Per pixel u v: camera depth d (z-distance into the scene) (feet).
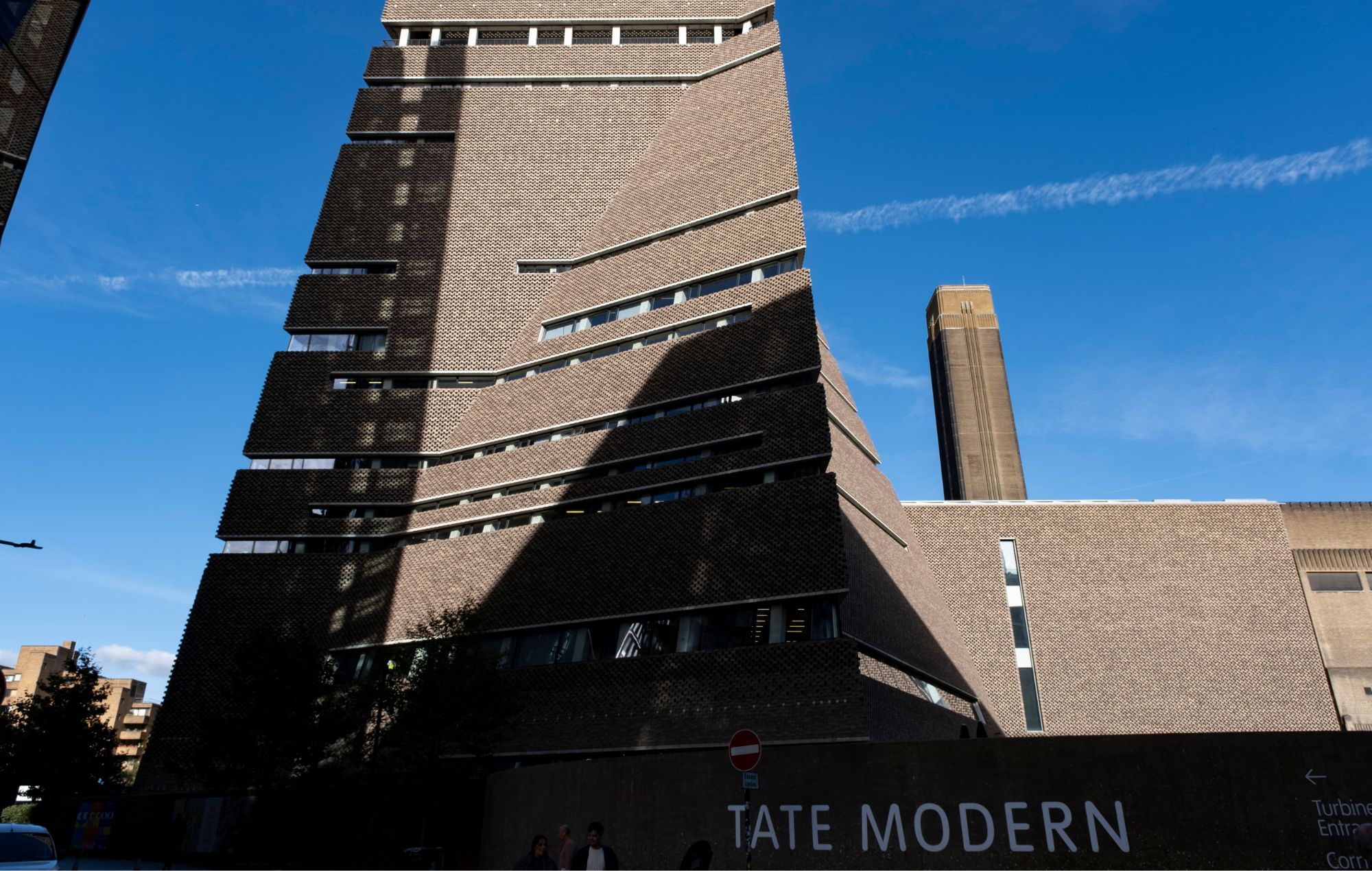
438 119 199.72
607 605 131.44
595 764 72.13
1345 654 183.62
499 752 126.41
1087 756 50.78
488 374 173.37
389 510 164.14
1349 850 45.78
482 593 145.07
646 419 148.36
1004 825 51.08
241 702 130.93
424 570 153.17
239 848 129.80
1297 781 47.44
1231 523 192.75
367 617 151.94
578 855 49.21
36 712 180.86
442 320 177.68
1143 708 176.45
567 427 157.07
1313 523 194.90
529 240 184.03
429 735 117.91
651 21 212.02
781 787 58.18
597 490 144.77
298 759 130.82
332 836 124.67
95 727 187.01
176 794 144.05
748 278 154.40
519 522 151.84
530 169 191.11
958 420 423.64
